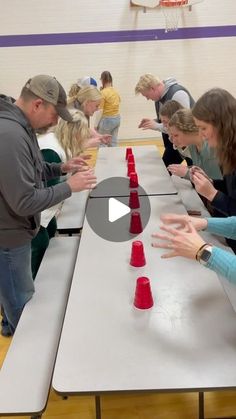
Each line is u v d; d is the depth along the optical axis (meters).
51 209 2.04
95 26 5.82
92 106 2.68
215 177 2.04
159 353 1.07
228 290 1.58
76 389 0.97
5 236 1.51
